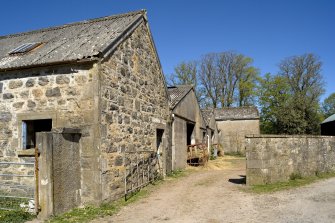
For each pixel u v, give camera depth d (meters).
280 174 9.98
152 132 11.32
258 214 6.33
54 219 6.11
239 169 16.28
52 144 6.36
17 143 8.09
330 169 11.90
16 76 8.26
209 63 40.56
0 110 8.38
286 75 38.69
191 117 18.84
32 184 7.86
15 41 11.58
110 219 6.30
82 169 7.39
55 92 7.80
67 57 7.66
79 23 11.66
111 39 8.35
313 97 36.41
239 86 39.81
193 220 6.11
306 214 6.15
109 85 7.99
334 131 22.48
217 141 31.66
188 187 10.09
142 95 10.42
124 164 8.70
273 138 9.96
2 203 7.25
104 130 7.62
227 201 7.69
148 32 11.19
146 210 7.04
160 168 12.29
